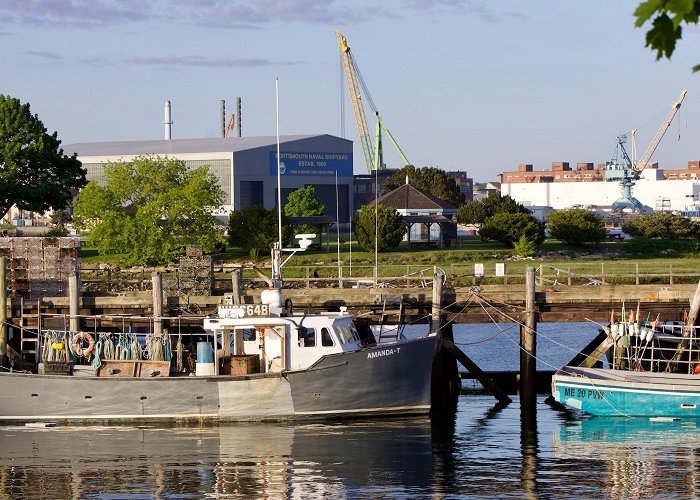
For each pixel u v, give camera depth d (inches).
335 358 2058.3
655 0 373.1
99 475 1738.4
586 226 6112.2
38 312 2276.1
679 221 6643.7
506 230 6161.4
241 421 2066.9
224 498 1600.6
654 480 1680.6
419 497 1595.7
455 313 2389.3
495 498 1584.6
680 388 2160.4
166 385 2059.5
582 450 1897.1
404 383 2119.8
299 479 1702.8
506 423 2146.9
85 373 2108.8
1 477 1731.1
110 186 5300.2
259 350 2094.0
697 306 2245.3
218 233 5359.3
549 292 2401.6
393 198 7431.1
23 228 6072.8
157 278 2240.4
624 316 2283.5
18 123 5693.9
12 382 2087.8
